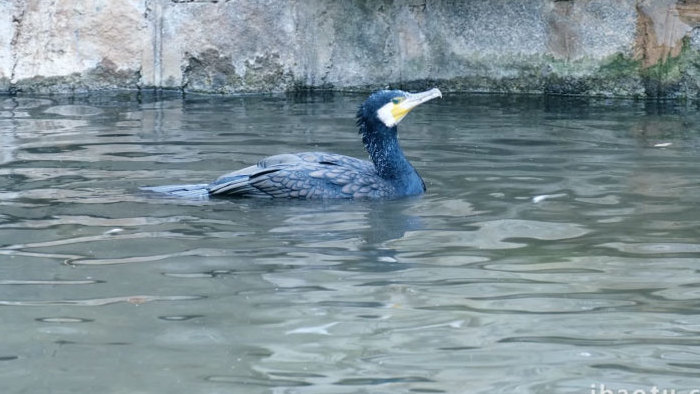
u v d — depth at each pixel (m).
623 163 9.90
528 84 14.46
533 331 5.78
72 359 5.41
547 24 14.28
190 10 14.49
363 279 6.66
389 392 5.00
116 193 8.82
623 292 6.40
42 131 11.47
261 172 8.78
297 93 14.59
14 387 5.06
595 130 11.62
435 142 10.97
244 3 14.47
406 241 7.49
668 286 6.50
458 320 5.95
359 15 14.65
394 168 8.95
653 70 13.94
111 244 7.43
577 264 6.94
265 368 5.29
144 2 14.49
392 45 14.66
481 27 14.50
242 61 14.55
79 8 14.40
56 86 14.40
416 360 5.39
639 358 5.41
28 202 8.51
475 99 14.05
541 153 10.38
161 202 8.58
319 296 6.34
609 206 8.36
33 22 14.34
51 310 6.12
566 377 5.18
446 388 5.05
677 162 9.91
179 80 14.60
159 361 5.38
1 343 5.62
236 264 6.98
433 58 14.69
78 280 6.66
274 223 8.00
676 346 5.56
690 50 13.77
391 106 8.95
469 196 8.76
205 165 9.83
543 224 7.88
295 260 7.06
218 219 8.11
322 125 11.94
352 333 5.75
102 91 14.50
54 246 7.38
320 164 9.01
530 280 6.62
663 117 12.48
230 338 5.68
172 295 6.38
